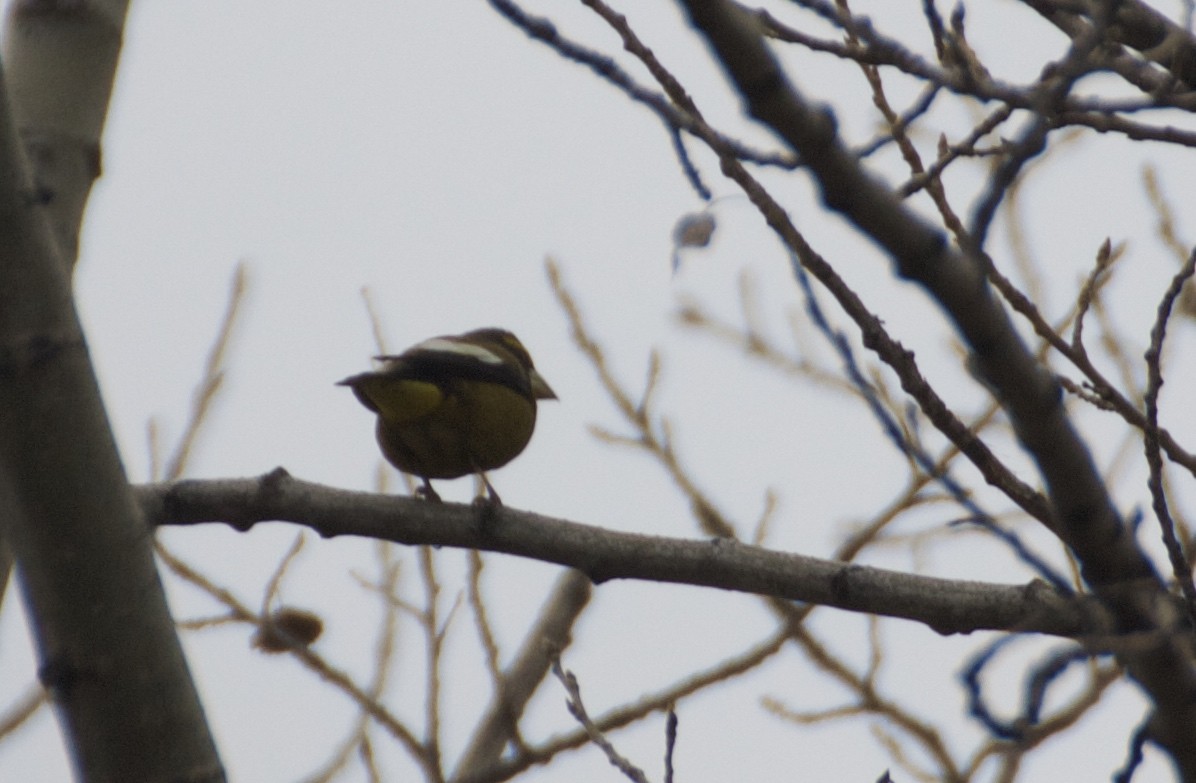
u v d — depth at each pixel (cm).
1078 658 562
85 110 859
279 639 1005
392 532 947
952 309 506
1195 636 582
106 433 601
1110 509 556
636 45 661
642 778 805
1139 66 850
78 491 593
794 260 634
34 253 587
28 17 872
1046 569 601
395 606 995
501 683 976
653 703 1039
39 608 603
